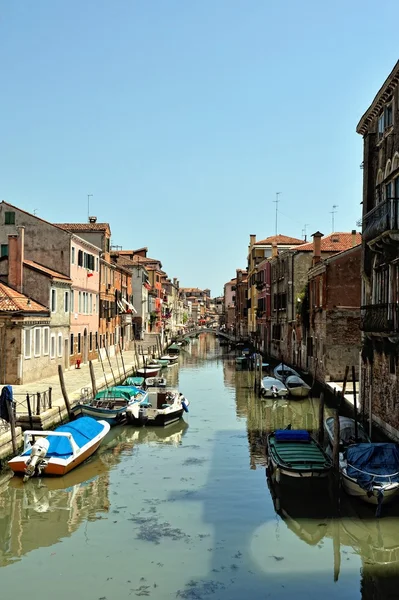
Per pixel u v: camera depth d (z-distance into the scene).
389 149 19.34
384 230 17.56
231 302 124.00
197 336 125.19
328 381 31.09
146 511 14.01
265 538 12.51
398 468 13.71
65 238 34.62
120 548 11.98
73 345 36.34
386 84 18.69
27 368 27.59
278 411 27.83
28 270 30.67
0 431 17.56
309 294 37.25
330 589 10.42
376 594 10.23
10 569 11.13
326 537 12.61
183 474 17.02
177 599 10.01
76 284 36.44
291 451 16.05
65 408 21.88
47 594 10.19
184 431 23.06
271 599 10.05
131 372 39.06
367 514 13.59
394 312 17.19
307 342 37.81
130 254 73.38
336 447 14.96
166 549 11.92
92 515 13.75
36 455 15.71
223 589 10.34
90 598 10.05
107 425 20.42
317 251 38.31
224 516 13.70
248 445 20.66
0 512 14.00
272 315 53.06
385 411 19.12
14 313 26.06
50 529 12.97
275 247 55.78
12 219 34.56
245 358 53.84
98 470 17.44
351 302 31.19
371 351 20.86
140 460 18.58
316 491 14.84
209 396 32.88
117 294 51.34
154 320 75.00
